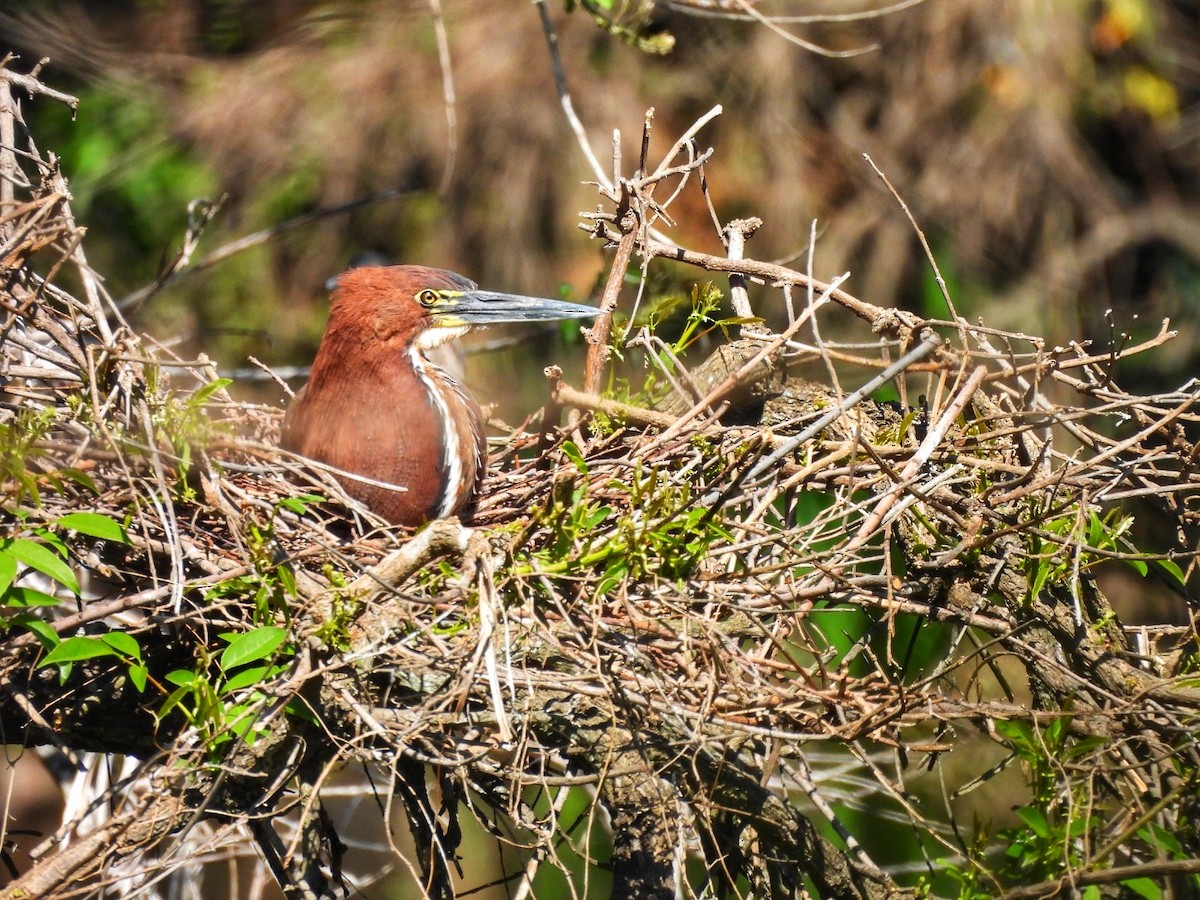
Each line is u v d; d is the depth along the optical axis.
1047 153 18.58
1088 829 6.62
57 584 9.28
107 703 7.67
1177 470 9.09
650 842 6.77
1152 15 18.97
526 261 18.31
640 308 11.76
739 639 7.46
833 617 11.50
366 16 18.94
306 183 18.41
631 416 8.08
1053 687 7.43
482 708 6.85
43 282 7.54
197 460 7.23
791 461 8.23
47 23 17.72
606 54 18.62
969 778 11.41
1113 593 15.32
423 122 18.56
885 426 8.86
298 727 6.88
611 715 6.54
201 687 6.37
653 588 6.98
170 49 18.59
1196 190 19.02
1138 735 6.96
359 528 8.27
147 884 6.58
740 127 18.52
